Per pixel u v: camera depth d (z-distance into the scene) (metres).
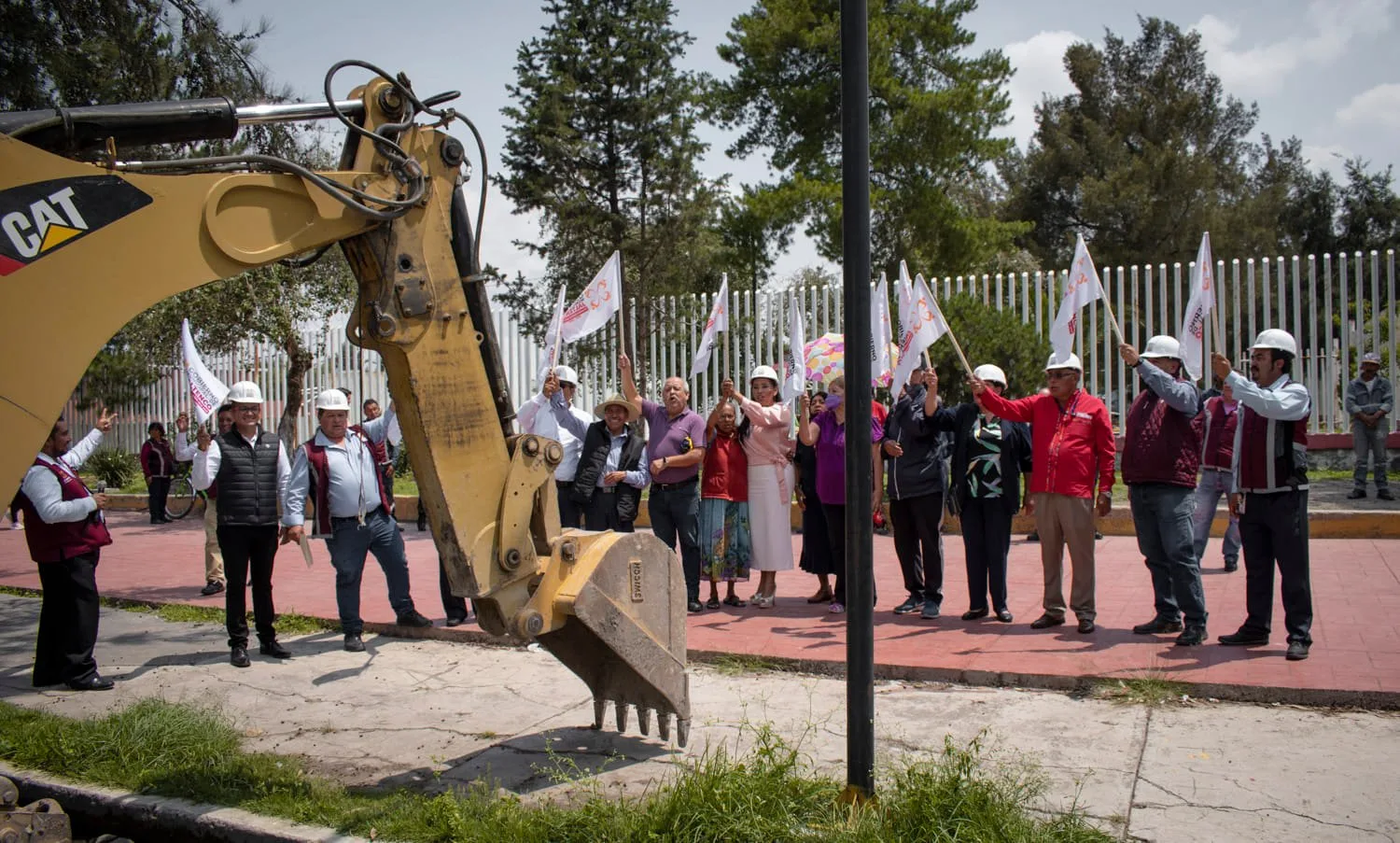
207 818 4.70
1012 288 14.30
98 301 3.62
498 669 7.25
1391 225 38.38
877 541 12.29
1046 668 6.27
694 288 24.28
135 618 9.54
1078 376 7.40
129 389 22.41
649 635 5.00
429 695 6.65
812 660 6.81
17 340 3.50
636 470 8.74
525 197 21.05
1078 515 7.25
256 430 7.71
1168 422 6.89
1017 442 7.89
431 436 4.35
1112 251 37.88
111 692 6.90
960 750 5.08
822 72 27.78
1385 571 9.02
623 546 4.90
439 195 4.38
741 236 27.95
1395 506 11.70
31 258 3.52
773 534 8.80
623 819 4.14
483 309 4.66
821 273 31.30
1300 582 6.29
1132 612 7.98
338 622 8.73
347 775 5.23
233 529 7.52
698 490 9.02
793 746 5.29
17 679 7.30
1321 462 14.55
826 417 8.59
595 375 16.98
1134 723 5.46
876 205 27.22
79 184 3.60
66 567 6.87
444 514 4.41
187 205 3.78
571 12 21.02
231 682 7.09
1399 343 13.26
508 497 4.54
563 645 5.33
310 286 16.62
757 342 15.26
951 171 28.50
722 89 28.48
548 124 20.55
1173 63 43.00
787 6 27.09
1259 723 5.39
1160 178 37.41
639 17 20.91
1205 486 9.69
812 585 10.06
